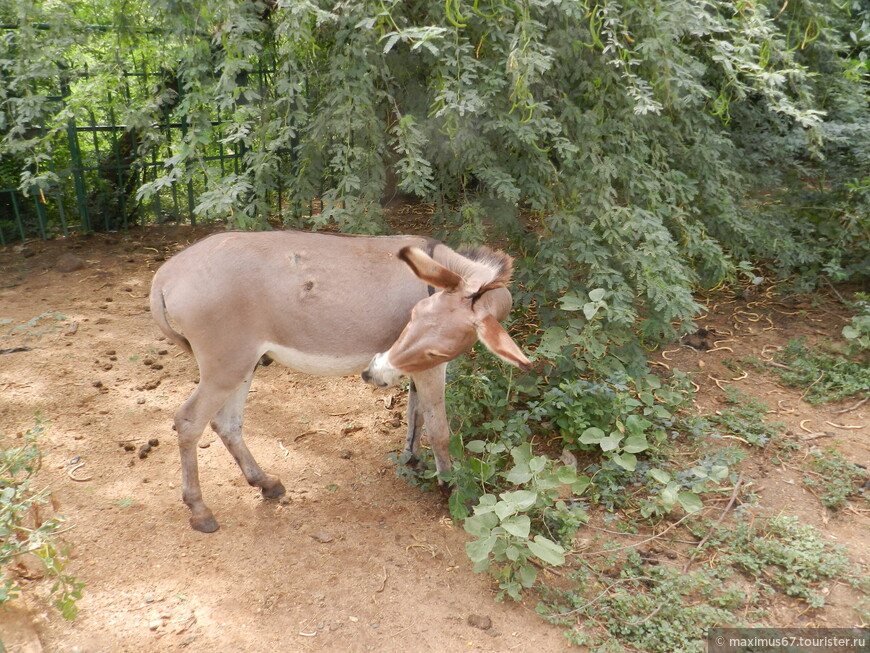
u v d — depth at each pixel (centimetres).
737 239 649
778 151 672
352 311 372
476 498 421
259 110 500
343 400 536
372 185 484
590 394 481
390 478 454
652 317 523
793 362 580
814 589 374
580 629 349
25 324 613
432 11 464
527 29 444
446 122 457
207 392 377
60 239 810
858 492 443
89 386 530
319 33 493
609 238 502
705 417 511
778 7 665
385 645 335
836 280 668
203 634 333
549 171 500
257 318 368
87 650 320
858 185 655
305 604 355
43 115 681
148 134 584
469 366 497
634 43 514
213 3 456
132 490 430
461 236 501
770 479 456
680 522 418
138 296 678
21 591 346
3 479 344
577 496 442
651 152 557
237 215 492
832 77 711
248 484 439
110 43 600
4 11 628
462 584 375
